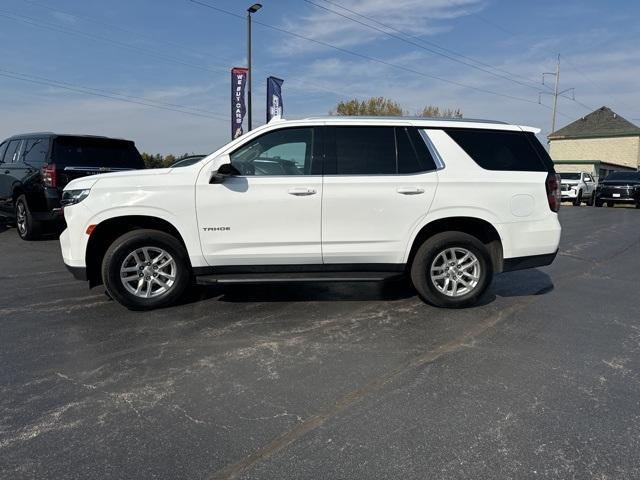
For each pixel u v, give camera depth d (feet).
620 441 8.65
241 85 61.52
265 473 7.79
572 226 44.19
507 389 10.65
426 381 11.02
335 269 15.84
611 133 145.79
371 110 164.86
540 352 12.78
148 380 11.02
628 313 16.29
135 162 30.58
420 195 15.56
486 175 15.99
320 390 10.57
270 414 9.56
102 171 28.37
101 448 8.42
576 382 11.02
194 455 8.24
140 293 15.75
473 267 16.33
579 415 9.54
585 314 16.15
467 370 11.62
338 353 12.61
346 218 15.39
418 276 16.11
